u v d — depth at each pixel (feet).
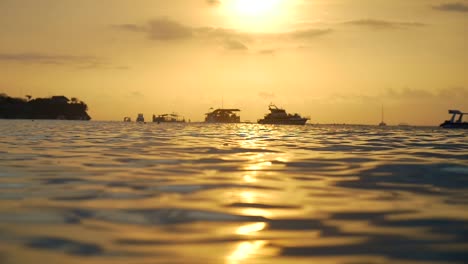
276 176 61.77
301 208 41.29
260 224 35.53
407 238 32.09
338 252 29.04
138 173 63.36
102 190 49.42
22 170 65.82
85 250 28.86
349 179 59.47
